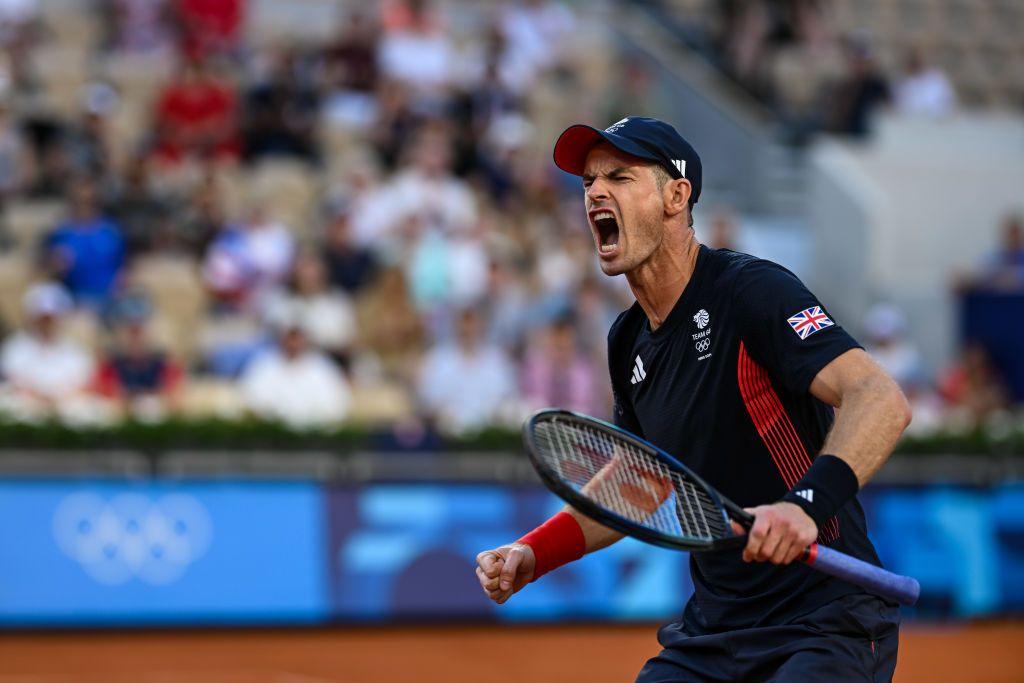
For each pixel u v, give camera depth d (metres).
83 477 35.75
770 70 67.38
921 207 61.19
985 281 55.03
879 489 40.03
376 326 47.12
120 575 35.72
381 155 54.91
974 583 40.53
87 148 51.12
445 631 36.84
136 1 59.22
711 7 72.94
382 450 37.66
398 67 59.22
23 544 35.22
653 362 14.69
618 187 14.13
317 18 66.44
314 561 36.94
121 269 46.41
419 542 37.62
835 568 13.21
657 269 14.43
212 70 56.44
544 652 34.03
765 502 14.25
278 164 54.69
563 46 65.00
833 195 59.56
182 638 35.06
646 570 38.69
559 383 43.38
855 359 13.25
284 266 48.16
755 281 13.91
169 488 36.25
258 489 36.81
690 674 14.48
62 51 58.03
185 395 40.91
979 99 74.50
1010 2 77.94
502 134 57.22
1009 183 62.03
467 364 43.81
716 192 63.53
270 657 32.91
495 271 48.31
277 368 41.38
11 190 50.59
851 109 64.00
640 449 13.86
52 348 40.59
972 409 48.88
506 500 38.38
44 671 30.77
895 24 74.62
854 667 13.60
